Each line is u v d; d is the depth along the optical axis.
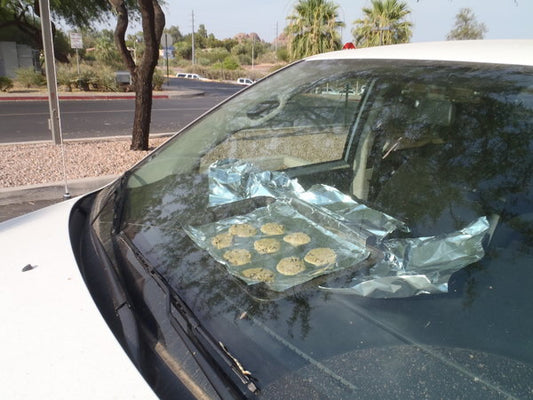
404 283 1.13
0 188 4.93
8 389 0.99
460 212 1.34
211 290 1.20
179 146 2.13
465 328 1.01
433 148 1.60
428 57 1.78
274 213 1.55
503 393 0.88
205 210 1.62
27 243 1.55
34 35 22.69
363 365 0.95
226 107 2.35
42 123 10.83
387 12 16.38
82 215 1.85
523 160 1.35
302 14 16.94
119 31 6.90
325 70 2.12
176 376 0.98
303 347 1.00
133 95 18.83
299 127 2.22
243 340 1.04
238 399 0.91
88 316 1.16
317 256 1.27
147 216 1.62
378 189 1.62
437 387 0.90
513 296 1.07
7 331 1.14
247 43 70.56
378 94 1.87
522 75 1.47
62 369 1.02
